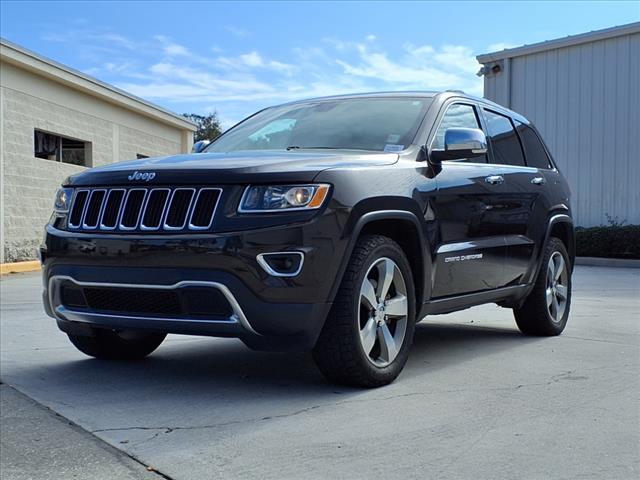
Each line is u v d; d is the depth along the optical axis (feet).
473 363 16.40
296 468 9.68
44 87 56.95
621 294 32.09
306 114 17.67
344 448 10.44
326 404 12.76
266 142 16.90
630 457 10.02
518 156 20.17
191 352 17.94
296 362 16.55
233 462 9.95
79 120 62.39
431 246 15.07
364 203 13.16
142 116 74.84
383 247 13.73
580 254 54.80
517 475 9.37
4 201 52.13
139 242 12.75
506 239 18.15
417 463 9.82
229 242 12.16
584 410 12.32
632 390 13.67
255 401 13.07
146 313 13.12
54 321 24.23
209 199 12.60
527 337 20.35
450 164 16.37
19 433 11.46
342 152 14.85
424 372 15.38
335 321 12.98
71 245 13.64
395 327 14.40
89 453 10.52
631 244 51.96
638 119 56.54
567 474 9.40
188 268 12.39
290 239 12.20
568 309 21.31
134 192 13.28
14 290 36.47
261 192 12.42
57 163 58.65
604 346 18.71
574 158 59.98
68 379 15.03
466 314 25.85
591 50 58.90
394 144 15.47
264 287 12.15
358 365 13.32
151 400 13.29
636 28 55.88
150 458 10.22
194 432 11.31
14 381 14.89
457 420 11.75
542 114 61.77
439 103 17.01
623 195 57.47
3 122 51.85
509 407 12.51
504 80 63.72
